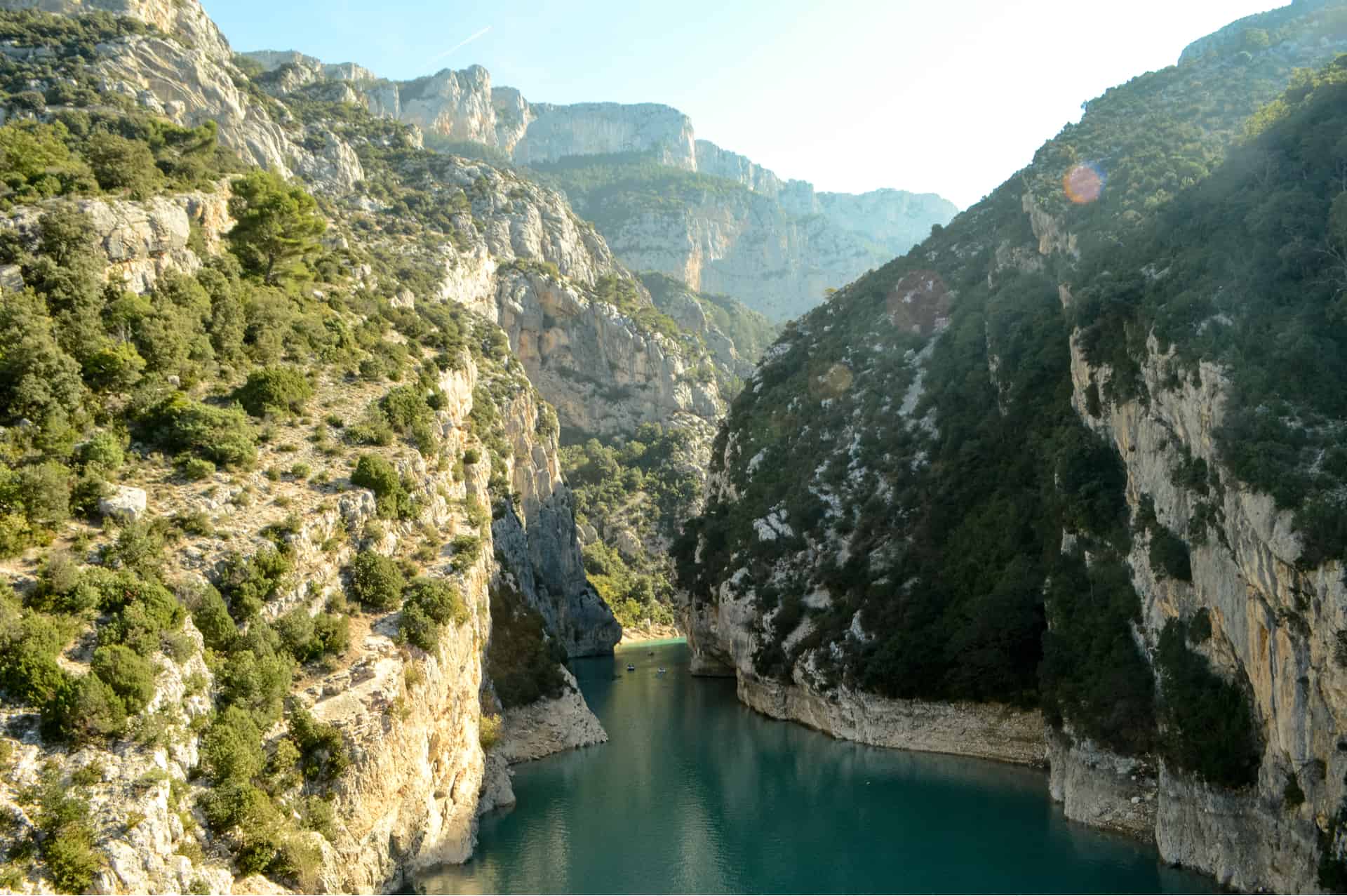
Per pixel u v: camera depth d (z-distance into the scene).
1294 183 53.16
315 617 43.34
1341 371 43.41
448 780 48.06
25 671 31.47
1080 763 56.09
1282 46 104.19
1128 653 55.38
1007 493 78.31
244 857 33.38
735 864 50.84
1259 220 51.28
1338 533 36.72
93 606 35.31
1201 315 51.34
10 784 29.14
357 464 52.00
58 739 31.03
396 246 152.88
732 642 98.12
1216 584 46.44
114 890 28.36
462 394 79.44
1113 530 60.19
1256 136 60.94
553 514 137.88
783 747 76.12
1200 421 48.28
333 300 74.94
